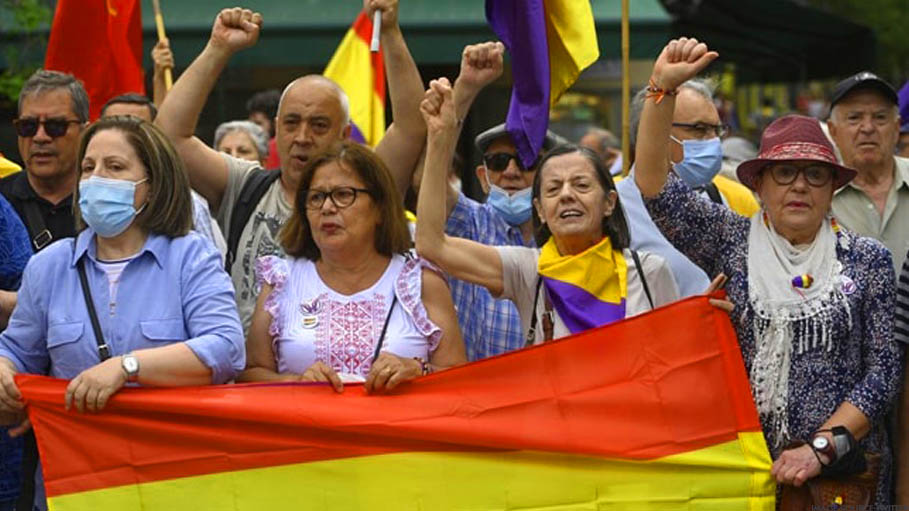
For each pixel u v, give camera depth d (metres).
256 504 9.49
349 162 9.93
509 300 10.94
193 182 11.55
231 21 11.30
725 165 18.14
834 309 9.41
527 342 10.24
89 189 9.27
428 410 9.52
